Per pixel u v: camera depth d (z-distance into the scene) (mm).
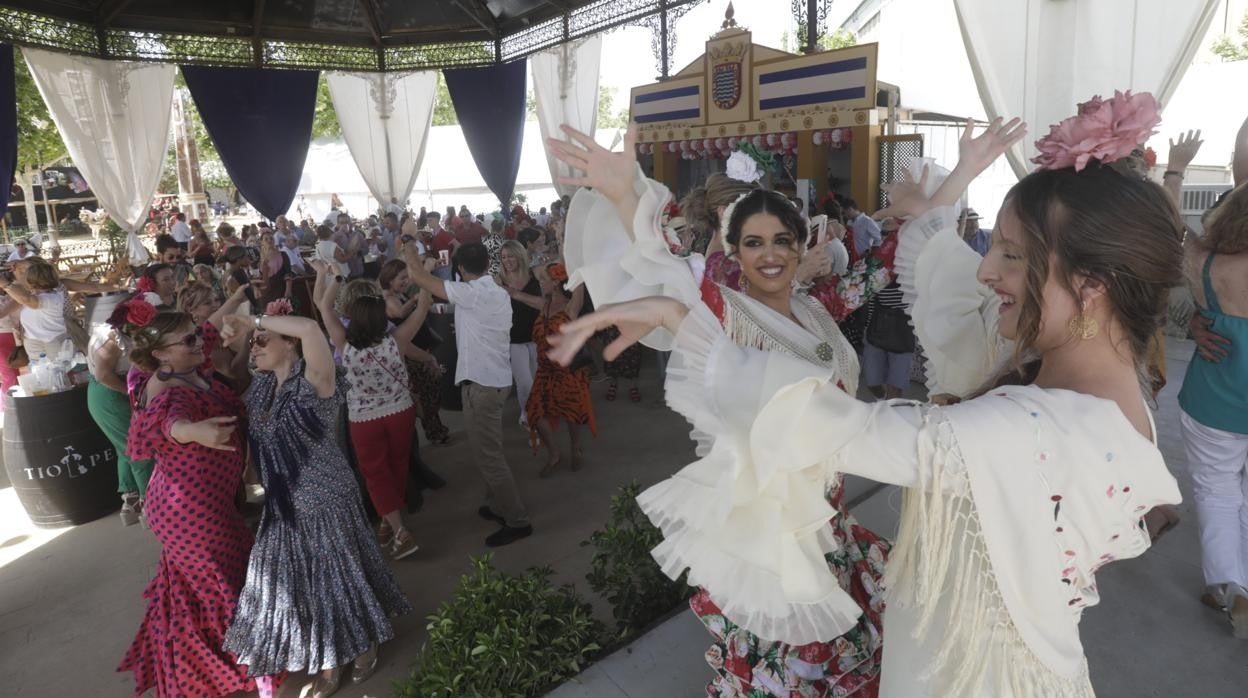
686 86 13008
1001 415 997
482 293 4270
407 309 6160
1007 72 6867
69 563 4508
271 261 9867
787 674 1695
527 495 5086
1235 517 2744
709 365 1075
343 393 3223
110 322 2992
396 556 4305
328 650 3086
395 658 3432
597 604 3664
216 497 2975
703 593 1849
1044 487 980
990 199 10117
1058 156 1021
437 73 15664
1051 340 1077
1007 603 1030
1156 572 3076
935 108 13633
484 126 15250
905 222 1946
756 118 11945
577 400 5273
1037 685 1065
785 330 1738
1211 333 2652
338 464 3143
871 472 1056
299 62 14227
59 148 19109
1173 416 4891
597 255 1476
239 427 3199
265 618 2998
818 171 11375
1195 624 2744
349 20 14266
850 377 1969
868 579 1801
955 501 1064
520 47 14617
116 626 3854
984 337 1570
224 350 4469
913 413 1047
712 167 13555
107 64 12117
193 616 3018
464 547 4449
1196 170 10625
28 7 10922
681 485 1257
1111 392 1046
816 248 2332
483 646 2533
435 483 5309
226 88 13516
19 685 3410
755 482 1086
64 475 4910
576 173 1293
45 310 6645
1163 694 2408
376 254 13047
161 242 8531
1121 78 6504
